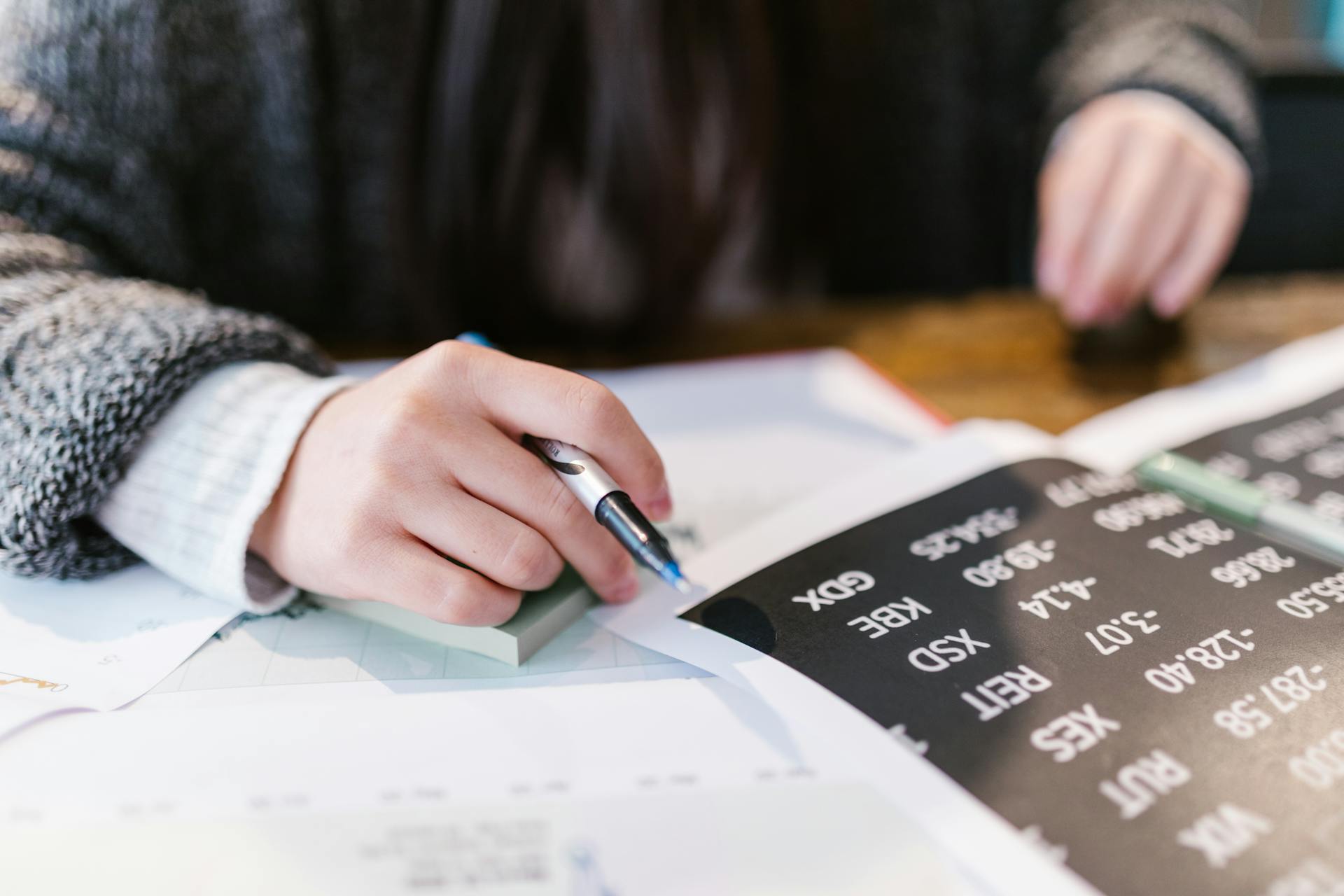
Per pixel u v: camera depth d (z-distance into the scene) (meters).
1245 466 0.47
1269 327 0.67
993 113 0.95
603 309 0.74
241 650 0.34
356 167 0.78
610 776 0.28
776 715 0.30
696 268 0.76
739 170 0.79
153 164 0.61
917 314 0.72
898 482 0.46
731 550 0.41
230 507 0.37
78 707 0.31
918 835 0.26
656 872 0.25
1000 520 0.42
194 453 0.38
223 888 0.24
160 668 0.33
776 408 0.55
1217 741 0.28
